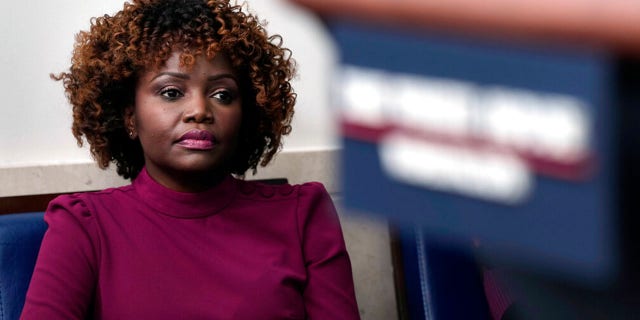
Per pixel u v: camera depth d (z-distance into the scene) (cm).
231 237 185
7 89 247
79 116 200
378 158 21
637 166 19
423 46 20
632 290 21
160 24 183
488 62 19
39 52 248
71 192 252
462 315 205
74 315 175
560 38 18
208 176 185
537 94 19
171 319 175
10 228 206
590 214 19
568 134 19
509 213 20
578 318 22
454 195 20
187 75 181
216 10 187
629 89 19
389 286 290
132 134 196
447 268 206
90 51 195
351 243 284
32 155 250
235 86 186
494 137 20
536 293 23
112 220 183
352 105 21
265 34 197
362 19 20
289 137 275
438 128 20
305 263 194
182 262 179
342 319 190
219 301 177
